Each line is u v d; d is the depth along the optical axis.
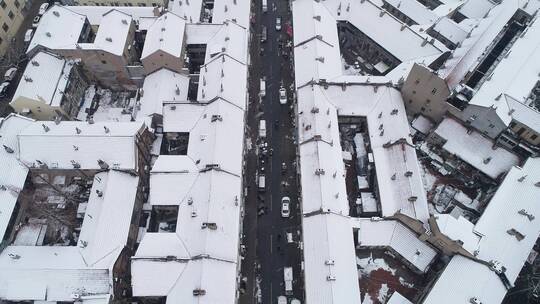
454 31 105.88
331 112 93.25
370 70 110.06
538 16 100.81
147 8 109.44
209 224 75.00
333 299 70.38
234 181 82.31
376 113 94.62
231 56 97.06
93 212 79.25
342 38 114.62
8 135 85.62
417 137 98.12
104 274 73.38
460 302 73.12
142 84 104.19
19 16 116.00
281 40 114.88
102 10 107.81
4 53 110.88
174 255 75.06
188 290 70.75
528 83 92.19
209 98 91.94
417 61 99.94
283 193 92.06
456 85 89.94
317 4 106.75
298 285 81.94
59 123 87.19
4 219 78.62
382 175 87.25
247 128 99.56
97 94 104.88
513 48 96.00
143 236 81.38
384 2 115.25
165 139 94.69
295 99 99.06
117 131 85.19
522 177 83.69
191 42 102.88
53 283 73.00
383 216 83.44
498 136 90.31
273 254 85.06
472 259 77.00
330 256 74.00
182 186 82.56
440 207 90.88
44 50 94.94
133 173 84.06
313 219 78.56
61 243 85.31
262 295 81.00
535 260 82.94
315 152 85.44
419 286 82.12
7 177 82.12
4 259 75.38
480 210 89.00
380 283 82.31
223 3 109.06
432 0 119.19
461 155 91.44
